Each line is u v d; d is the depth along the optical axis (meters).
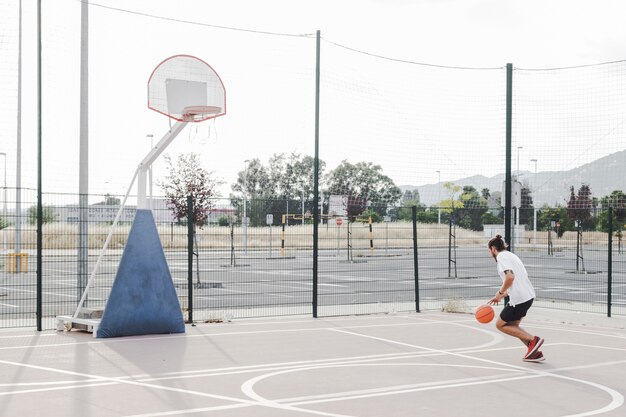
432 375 10.09
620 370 10.58
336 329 14.72
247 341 13.01
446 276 29.98
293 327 14.97
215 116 14.98
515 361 11.27
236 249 28.97
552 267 34.62
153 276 13.66
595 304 20.09
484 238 39.22
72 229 17.73
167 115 14.30
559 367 10.79
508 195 18.84
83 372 10.04
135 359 11.09
